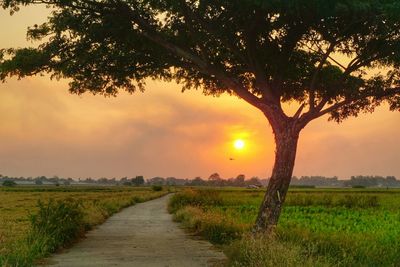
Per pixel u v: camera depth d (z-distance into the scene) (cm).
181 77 2252
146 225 3147
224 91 2291
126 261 1542
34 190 13912
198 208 3975
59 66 1944
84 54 1964
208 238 2214
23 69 1877
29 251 1498
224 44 1897
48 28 1906
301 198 6525
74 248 1888
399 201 7350
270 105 1845
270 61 1977
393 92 1894
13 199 8138
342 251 1465
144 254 1711
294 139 1822
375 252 1515
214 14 1767
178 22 1923
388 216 4184
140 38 1919
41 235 1734
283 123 1831
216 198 5922
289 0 1362
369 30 1706
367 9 1395
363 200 6100
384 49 1762
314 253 1434
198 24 1880
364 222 3441
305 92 2214
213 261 1543
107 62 2020
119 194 10794
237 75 2170
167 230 2759
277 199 1789
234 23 1819
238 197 7450
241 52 1981
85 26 1878
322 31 1764
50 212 2033
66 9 1856
